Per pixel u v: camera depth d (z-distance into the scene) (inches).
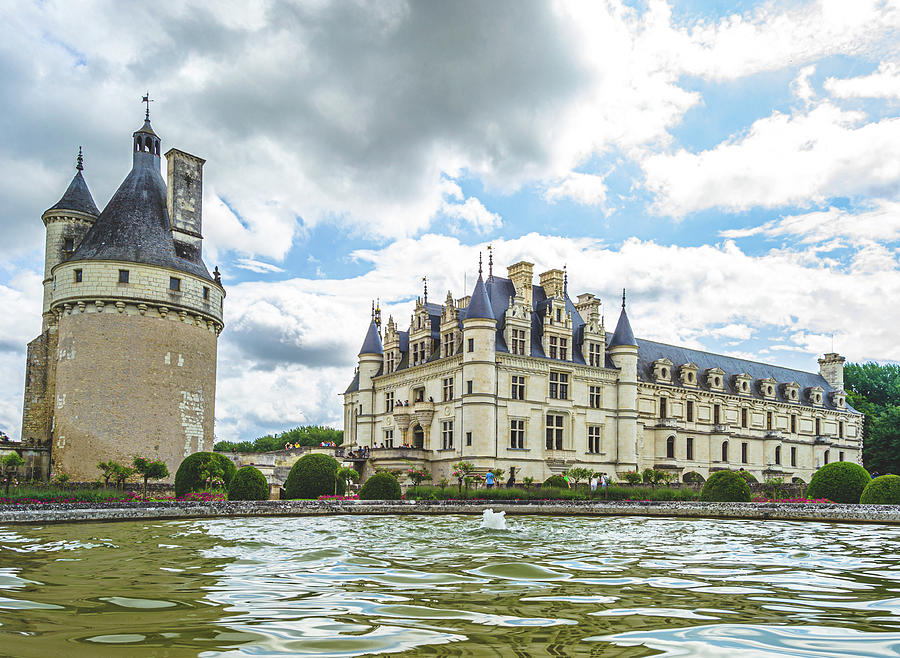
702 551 640.4
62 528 904.9
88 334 1854.1
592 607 329.1
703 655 238.8
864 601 356.2
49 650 233.9
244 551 592.7
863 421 3902.6
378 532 843.4
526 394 2367.1
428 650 243.0
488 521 997.8
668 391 2935.5
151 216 1983.3
